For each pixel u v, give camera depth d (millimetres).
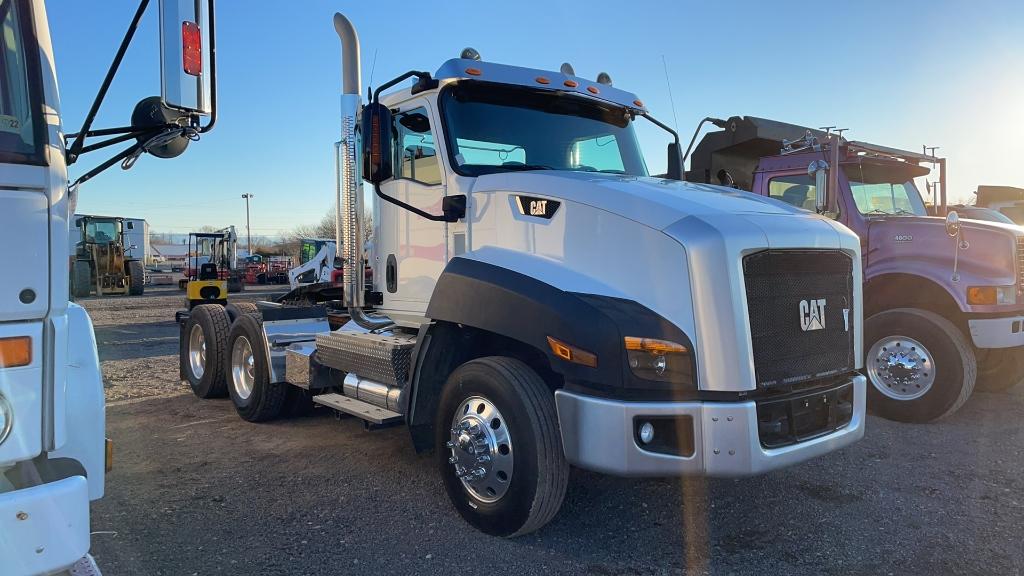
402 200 4801
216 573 3404
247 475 4934
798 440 3465
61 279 2283
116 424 6555
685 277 3266
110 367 10062
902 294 6570
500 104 4586
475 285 3826
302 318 6449
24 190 2193
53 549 2098
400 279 4852
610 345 3250
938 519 4031
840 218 6938
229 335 6879
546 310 3457
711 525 3975
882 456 5230
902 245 6500
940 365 5941
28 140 2207
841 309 3826
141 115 2682
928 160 7941
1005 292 5977
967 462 5078
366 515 4148
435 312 4023
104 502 4398
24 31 2232
